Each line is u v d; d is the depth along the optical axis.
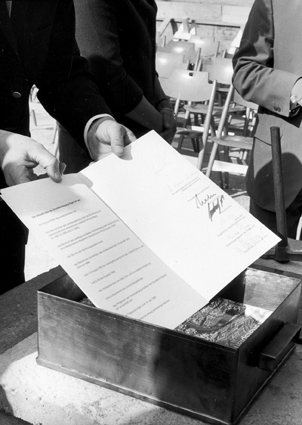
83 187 1.06
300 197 2.25
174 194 1.10
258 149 2.33
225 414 0.87
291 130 2.20
